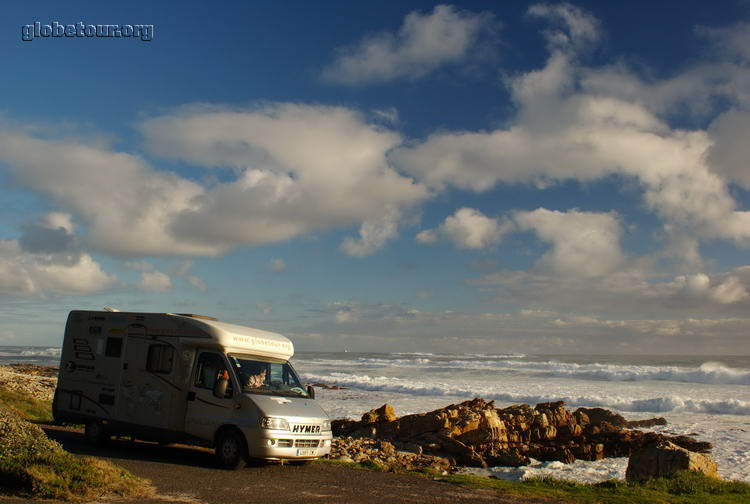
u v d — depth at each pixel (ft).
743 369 195.93
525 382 153.28
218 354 38.86
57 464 27.68
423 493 31.83
